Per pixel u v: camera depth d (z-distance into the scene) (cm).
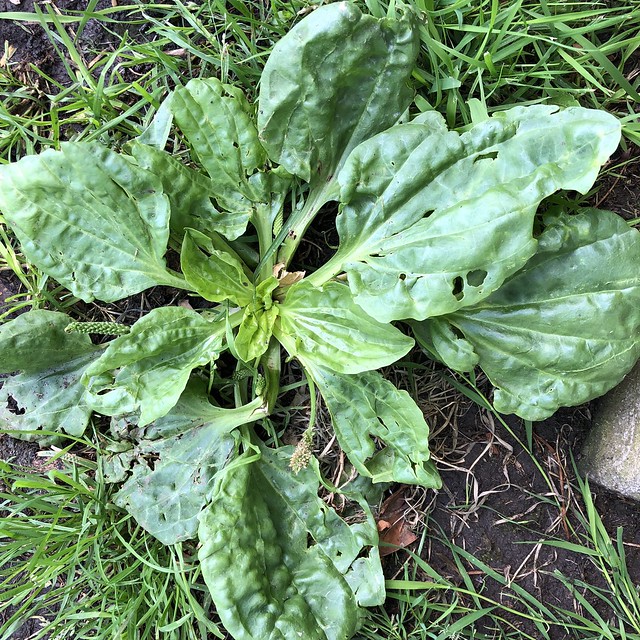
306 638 37
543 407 38
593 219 37
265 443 43
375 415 39
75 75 42
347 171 36
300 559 40
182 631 41
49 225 37
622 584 43
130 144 37
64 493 40
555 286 37
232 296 39
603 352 37
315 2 40
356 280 36
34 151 40
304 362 39
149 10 41
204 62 41
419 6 38
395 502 43
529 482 44
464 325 38
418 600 42
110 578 41
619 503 44
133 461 41
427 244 35
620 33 40
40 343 39
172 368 39
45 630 39
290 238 40
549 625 43
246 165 38
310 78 35
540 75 39
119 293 39
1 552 40
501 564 43
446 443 44
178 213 38
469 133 36
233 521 37
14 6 41
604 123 33
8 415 40
